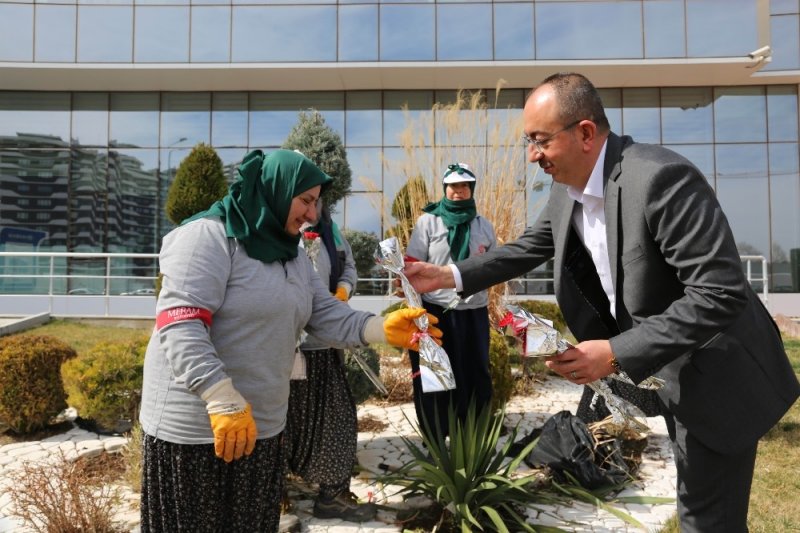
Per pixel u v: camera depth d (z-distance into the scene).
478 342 4.08
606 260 2.04
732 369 1.85
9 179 14.18
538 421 5.11
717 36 12.61
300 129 5.43
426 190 6.23
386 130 14.11
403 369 6.04
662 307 1.86
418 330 2.01
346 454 3.20
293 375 2.96
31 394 4.62
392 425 4.96
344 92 14.18
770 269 14.10
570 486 3.50
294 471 3.26
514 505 3.30
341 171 5.32
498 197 6.22
